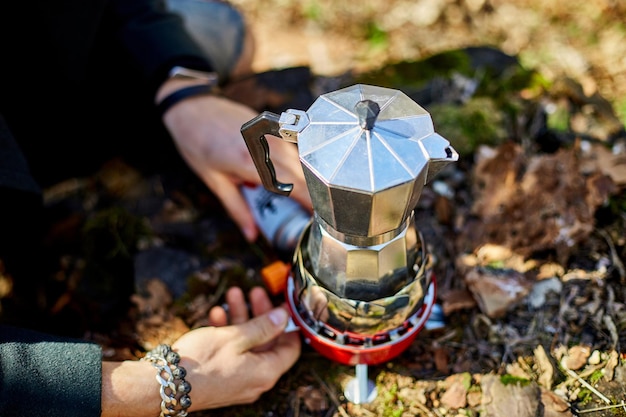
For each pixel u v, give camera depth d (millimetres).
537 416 1047
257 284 1312
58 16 1355
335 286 945
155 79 1403
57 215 1565
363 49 2354
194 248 1393
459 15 2406
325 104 835
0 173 1225
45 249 1488
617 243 1268
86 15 1369
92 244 1400
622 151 1424
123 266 1367
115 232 1408
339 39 2418
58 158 1608
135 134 1623
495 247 1263
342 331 1002
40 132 1548
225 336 1095
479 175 1394
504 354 1142
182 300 1292
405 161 777
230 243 1392
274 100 1705
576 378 1092
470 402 1086
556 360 1120
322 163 784
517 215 1292
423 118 818
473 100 1565
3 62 1406
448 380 1119
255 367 1095
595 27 2219
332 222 856
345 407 1110
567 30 2236
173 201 1511
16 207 1308
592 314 1170
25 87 1462
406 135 795
